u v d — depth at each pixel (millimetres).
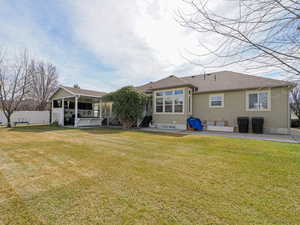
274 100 10211
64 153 5273
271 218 1966
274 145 6402
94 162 4297
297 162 4238
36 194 2592
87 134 10000
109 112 18750
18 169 3750
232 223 1873
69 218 1987
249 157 4742
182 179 3170
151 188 2787
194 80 15500
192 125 12188
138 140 7785
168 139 8039
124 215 2033
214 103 12688
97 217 1998
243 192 2633
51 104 18609
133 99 13609
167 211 2113
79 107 19484
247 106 11180
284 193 2594
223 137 8656
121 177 3273
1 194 2596
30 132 10953
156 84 15461
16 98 15445
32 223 1909
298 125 17891
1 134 9859
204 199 2418
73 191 2682
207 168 3811
